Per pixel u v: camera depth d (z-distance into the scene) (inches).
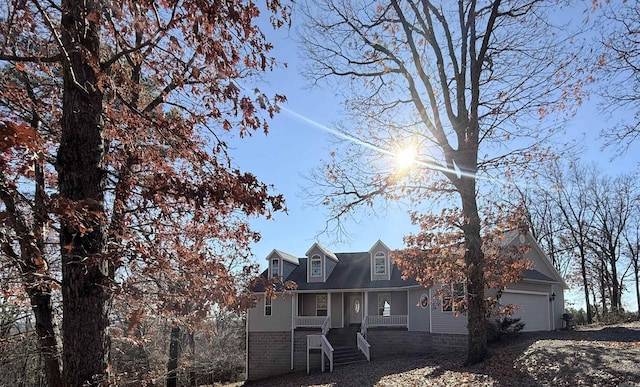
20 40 223.5
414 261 591.5
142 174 261.0
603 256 1563.7
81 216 161.6
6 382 382.9
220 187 215.8
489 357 576.7
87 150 207.8
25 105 227.0
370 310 1070.4
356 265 1118.4
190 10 171.2
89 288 204.4
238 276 268.7
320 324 1019.3
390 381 565.0
